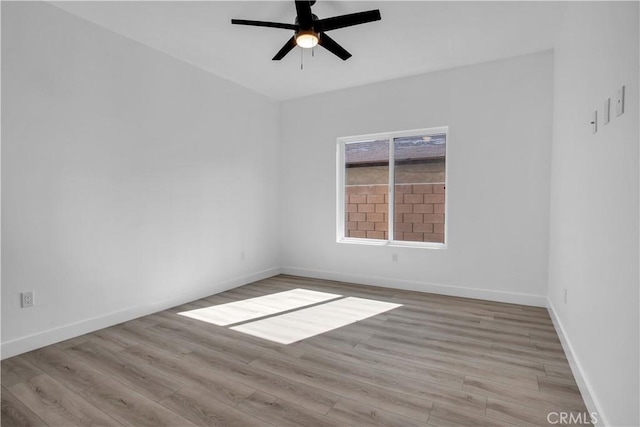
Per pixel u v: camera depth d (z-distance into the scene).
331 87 4.39
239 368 2.21
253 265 4.53
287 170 4.93
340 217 4.66
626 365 1.30
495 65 3.55
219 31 2.96
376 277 4.30
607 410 1.50
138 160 3.14
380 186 4.43
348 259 4.50
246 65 3.68
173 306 3.48
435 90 3.85
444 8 2.60
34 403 1.84
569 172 2.44
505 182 3.53
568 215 2.45
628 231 1.31
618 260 1.41
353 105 4.37
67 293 2.66
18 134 2.36
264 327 2.93
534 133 3.39
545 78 3.33
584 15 2.07
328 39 2.58
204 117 3.80
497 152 3.56
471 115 3.67
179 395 1.91
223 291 4.05
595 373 1.69
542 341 2.60
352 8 2.61
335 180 4.56
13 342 2.37
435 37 3.06
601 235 1.65
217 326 2.96
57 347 2.52
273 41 3.14
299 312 3.31
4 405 1.83
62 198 2.61
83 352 2.44
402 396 1.88
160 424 1.67
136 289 3.15
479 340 2.62
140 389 1.97
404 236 4.29
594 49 1.83
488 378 2.07
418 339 2.66
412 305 3.50
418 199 4.18
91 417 1.72
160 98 3.33
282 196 4.98
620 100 1.41
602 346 1.59
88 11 2.62
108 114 2.90
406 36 3.04
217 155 3.98
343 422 1.67
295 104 4.83
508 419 1.67
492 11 2.64
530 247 3.44
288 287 4.23
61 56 2.59
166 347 2.53
